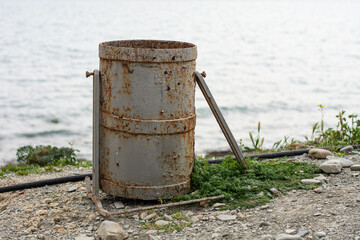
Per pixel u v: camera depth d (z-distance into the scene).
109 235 3.79
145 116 4.27
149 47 5.02
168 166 4.41
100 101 4.50
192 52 4.38
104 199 4.75
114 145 4.41
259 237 3.66
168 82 4.26
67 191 5.19
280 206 4.27
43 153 7.40
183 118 4.41
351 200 4.22
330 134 7.30
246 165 5.08
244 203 4.39
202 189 4.61
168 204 4.30
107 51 4.28
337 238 3.50
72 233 4.04
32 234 4.07
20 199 5.00
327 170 5.17
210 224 4.01
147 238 3.84
